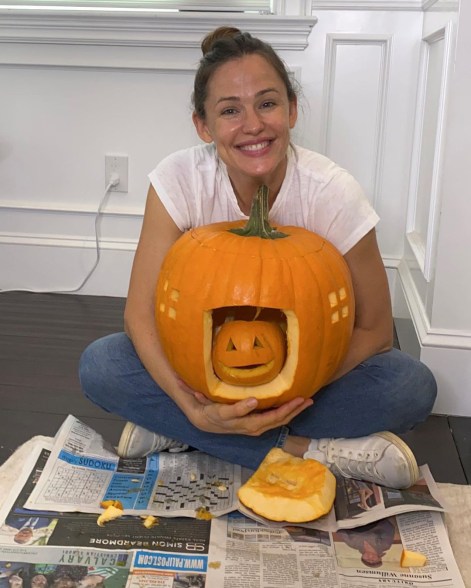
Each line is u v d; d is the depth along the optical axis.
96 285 2.16
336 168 1.14
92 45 1.93
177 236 1.17
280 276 0.95
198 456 1.22
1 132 2.06
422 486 1.12
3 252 2.16
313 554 0.96
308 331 0.97
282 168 1.11
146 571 0.92
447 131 1.33
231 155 1.05
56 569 0.92
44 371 1.62
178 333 1.00
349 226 1.11
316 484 1.05
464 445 1.33
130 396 1.17
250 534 1.00
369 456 1.11
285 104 1.05
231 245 0.99
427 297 1.50
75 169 2.07
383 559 0.95
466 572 0.95
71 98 2.01
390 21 1.84
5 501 1.06
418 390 1.17
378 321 1.17
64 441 1.22
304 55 1.88
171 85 1.97
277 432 1.16
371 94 1.90
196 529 1.01
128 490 1.10
